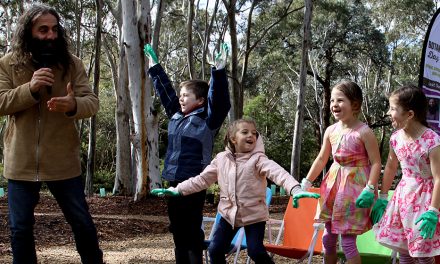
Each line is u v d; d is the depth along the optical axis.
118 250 8.45
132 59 16.66
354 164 5.14
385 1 36.53
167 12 30.23
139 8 16.30
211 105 4.81
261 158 4.72
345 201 5.09
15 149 4.30
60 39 4.40
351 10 33.28
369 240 6.23
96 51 20.89
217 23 31.88
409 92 4.63
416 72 39.72
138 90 17.11
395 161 4.93
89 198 21.00
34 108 4.32
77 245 4.46
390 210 4.80
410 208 4.62
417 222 4.42
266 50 34.50
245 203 4.68
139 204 17.41
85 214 4.39
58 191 4.39
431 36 8.38
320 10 32.66
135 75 16.86
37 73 4.12
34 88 4.11
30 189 4.34
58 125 4.35
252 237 4.68
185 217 4.84
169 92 5.45
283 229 7.07
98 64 20.91
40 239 9.12
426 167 4.59
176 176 4.90
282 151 40.25
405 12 36.25
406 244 4.71
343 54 34.94
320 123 35.72
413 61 39.72
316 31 33.25
